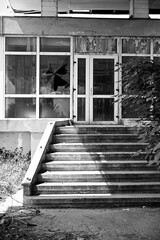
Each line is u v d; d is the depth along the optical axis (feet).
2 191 28.89
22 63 41.70
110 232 19.74
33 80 41.83
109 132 36.50
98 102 42.42
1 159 37.96
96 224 21.30
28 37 41.60
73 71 42.11
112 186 27.68
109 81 42.42
